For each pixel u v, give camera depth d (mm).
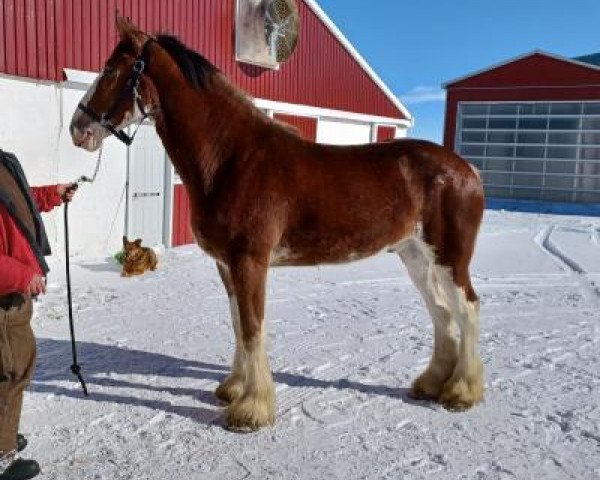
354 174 3371
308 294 6617
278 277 7445
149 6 8695
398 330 5309
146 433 3252
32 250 2465
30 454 2994
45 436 3180
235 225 3215
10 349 2598
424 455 3084
